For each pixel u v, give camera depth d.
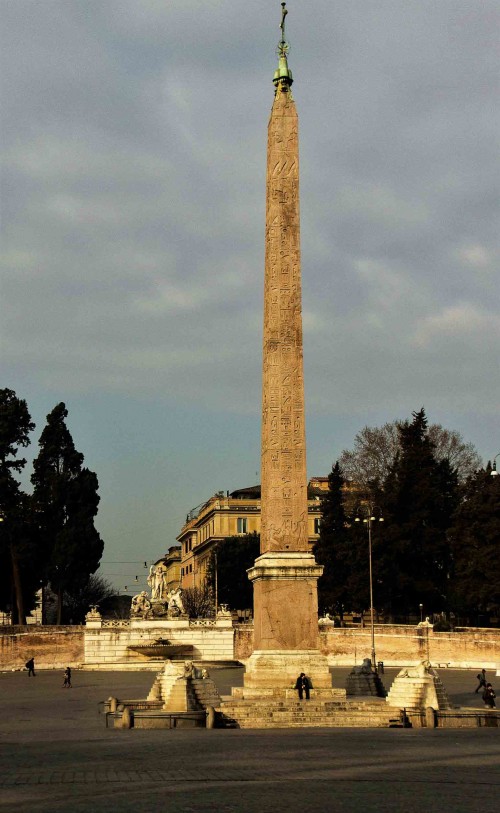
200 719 33.97
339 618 87.56
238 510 129.38
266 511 37.31
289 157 38.75
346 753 23.89
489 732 31.44
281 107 39.09
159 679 41.72
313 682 36.19
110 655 76.69
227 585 114.88
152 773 19.78
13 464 87.25
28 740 28.66
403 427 85.62
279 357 37.34
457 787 18.30
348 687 42.56
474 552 78.50
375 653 72.06
